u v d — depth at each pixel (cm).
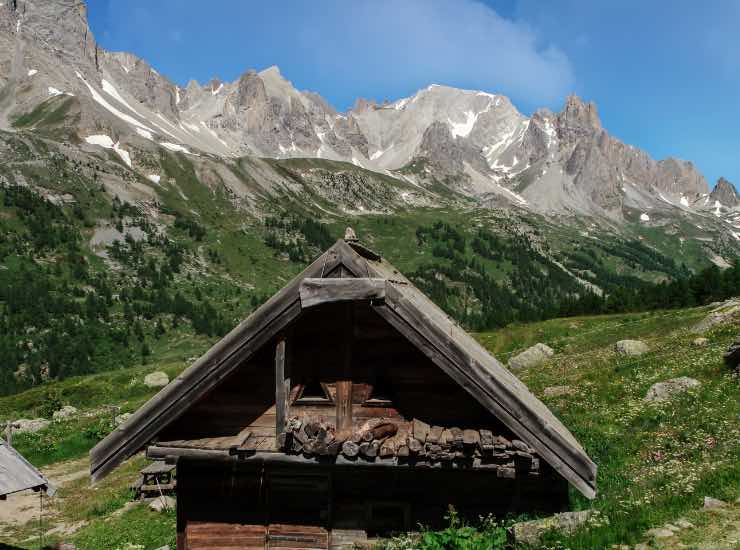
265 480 1037
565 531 985
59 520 2578
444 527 1006
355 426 959
